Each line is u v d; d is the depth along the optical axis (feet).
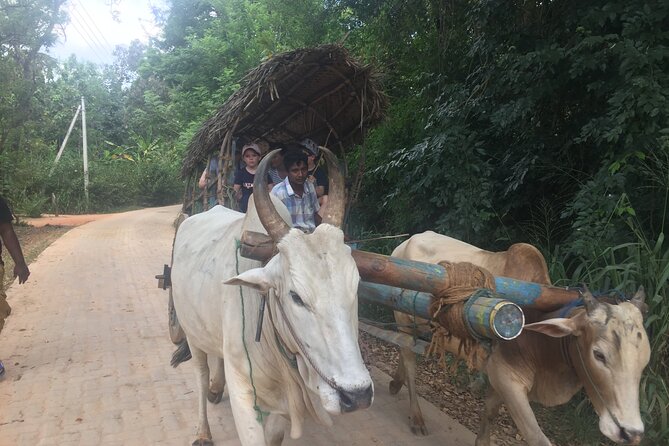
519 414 9.80
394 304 10.13
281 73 15.12
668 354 12.55
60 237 50.78
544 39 19.61
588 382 8.52
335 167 7.84
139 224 64.64
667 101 14.12
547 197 21.09
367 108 17.58
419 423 12.92
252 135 20.52
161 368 16.79
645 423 11.39
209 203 16.70
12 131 56.08
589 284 13.39
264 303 8.05
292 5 38.50
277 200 9.80
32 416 13.43
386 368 17.58
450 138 19.79
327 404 6.53
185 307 10.97
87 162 100.27
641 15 15.08
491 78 20.81
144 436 12.45
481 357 10.34
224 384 14.08
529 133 20.81
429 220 23.45
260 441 8.52
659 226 15.58
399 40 28.27
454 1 24.04
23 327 21.07
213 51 56.95
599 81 16.48
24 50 55.31
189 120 61.16
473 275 9.14
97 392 14.93
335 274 6.87
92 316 22.77
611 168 14.99
